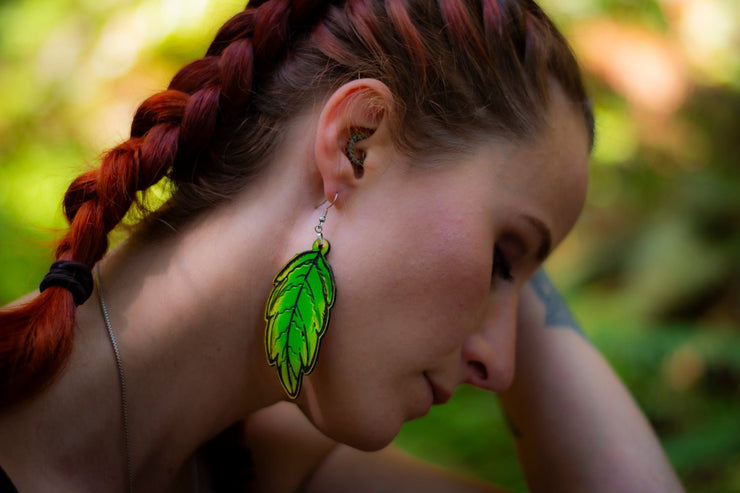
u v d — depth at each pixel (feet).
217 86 3.14
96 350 3.10
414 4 3.16
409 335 3.14
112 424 3.11
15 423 3.03
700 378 5.49
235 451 3.51
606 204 7.00
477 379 3.28
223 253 3.15
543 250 3.27
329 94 3.16
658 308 6.20
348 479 3.63
